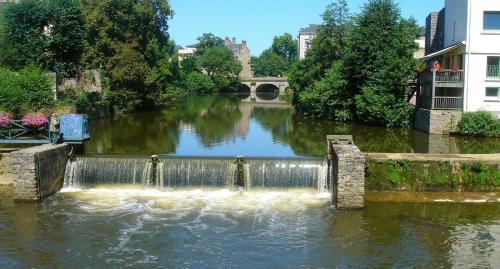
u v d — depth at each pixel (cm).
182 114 5650
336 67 4991
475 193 2089
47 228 1745
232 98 9950
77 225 1777
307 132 3903
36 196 2023
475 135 3356
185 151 2984
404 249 1568
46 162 2091
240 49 16862
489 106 3491
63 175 2252
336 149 1995
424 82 3822
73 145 2353
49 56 3950
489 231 1711
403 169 2103
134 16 5625
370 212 1903
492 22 3434
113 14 5594
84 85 4422
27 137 2447
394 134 3591
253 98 9981
